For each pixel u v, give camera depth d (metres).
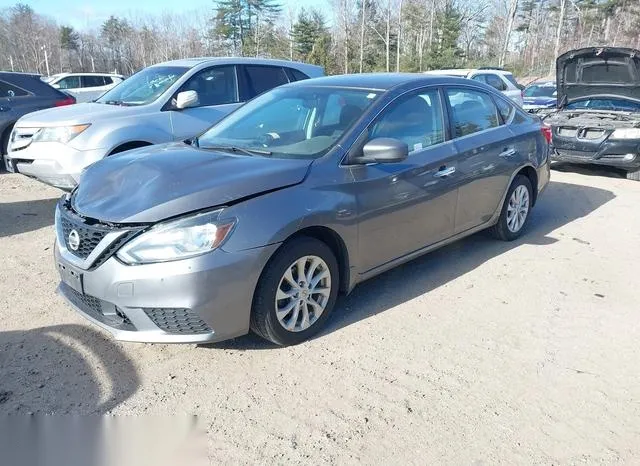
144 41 69.44
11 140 6.76
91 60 72.44
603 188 8.36
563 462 2.62
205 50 65.19
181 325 3.17
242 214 3.23
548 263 5.13
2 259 5.12
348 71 44.72
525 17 58.56
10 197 7.45
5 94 9.48
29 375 3.24
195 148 4.18
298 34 49.16
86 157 6.15
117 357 3.45
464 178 4.74
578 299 4.37
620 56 8.46
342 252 3.80
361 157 3.86
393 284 4.62
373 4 49.50
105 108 6.70
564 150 9.20
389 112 4.20
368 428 2.83
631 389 3.19
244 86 7.58
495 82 14.84
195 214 3.15
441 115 4.68
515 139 5.42
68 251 3.45
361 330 3.82
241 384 3.19
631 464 2.61
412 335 3.76
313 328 3.68
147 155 3.97
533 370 3.37
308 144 3.94
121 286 3.12
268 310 3.37
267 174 3.47
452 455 2.65
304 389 3.14
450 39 46.22
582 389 3.18
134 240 3.13
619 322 3.99
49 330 3.78
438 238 4.66
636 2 50.78
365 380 3.23
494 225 5.51
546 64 48.84
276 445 2.71
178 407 2.98
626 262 5.18
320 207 3.54
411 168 4.20
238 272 3.19
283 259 3.38
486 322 3.96
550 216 6.77
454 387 3.18
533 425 2.87
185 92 6.77
